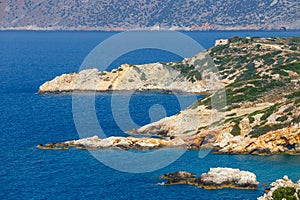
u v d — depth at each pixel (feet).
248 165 616.39
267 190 528.63
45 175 591.37
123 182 566.36
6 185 562.66
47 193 541.75
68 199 527.40
